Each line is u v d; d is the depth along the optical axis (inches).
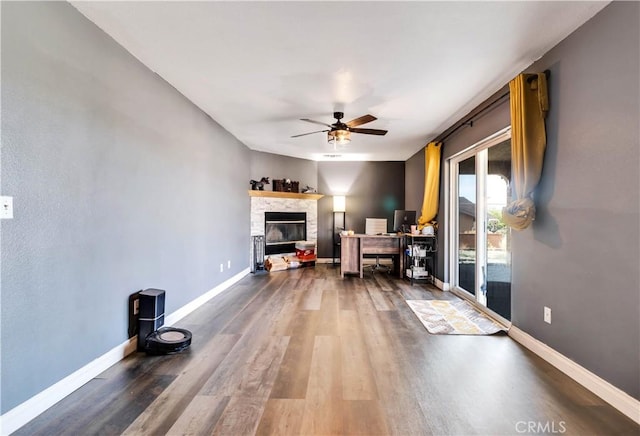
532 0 76.0
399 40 94.3
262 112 160.9
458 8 79.4
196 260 154.0
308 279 224.5
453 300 169.6
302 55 103.8
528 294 109.1
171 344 101.7
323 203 303.6
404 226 235.6
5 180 64.5
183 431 65.6
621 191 74.3
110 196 94.8
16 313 66.7
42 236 72.4
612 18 76.2
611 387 76.6
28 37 68.8
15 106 66.3
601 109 79.5
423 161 241.4
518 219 102.9
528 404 76.3
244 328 126.3
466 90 131.1
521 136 103.1
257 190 249.6
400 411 73.2
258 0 77.1
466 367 95.0
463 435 65.4
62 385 77.4
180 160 137.6
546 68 100.2
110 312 95.0
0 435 63.6
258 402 76.2
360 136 208.4
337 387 83.2
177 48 100.3
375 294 182.4
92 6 80.1
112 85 95.0
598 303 80.7
